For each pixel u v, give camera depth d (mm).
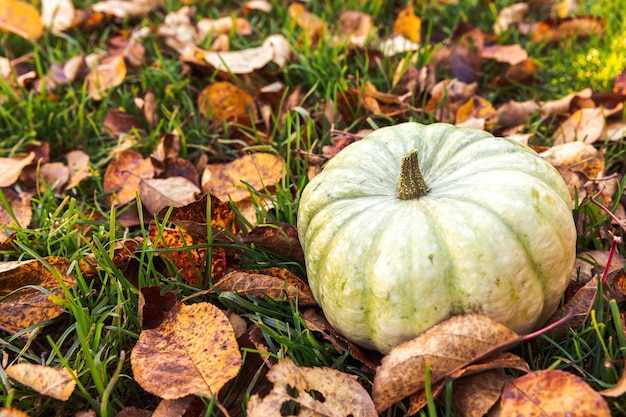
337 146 701
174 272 602
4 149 791
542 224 491
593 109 731
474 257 477
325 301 521
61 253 638
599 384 499
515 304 486
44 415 528
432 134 572
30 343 574
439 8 983
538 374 462
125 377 544
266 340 546
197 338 517
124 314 572
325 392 483
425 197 515
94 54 910
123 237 645
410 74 813
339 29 907
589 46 884
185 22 958
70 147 798
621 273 532
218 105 794
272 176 684
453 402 488
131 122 808
